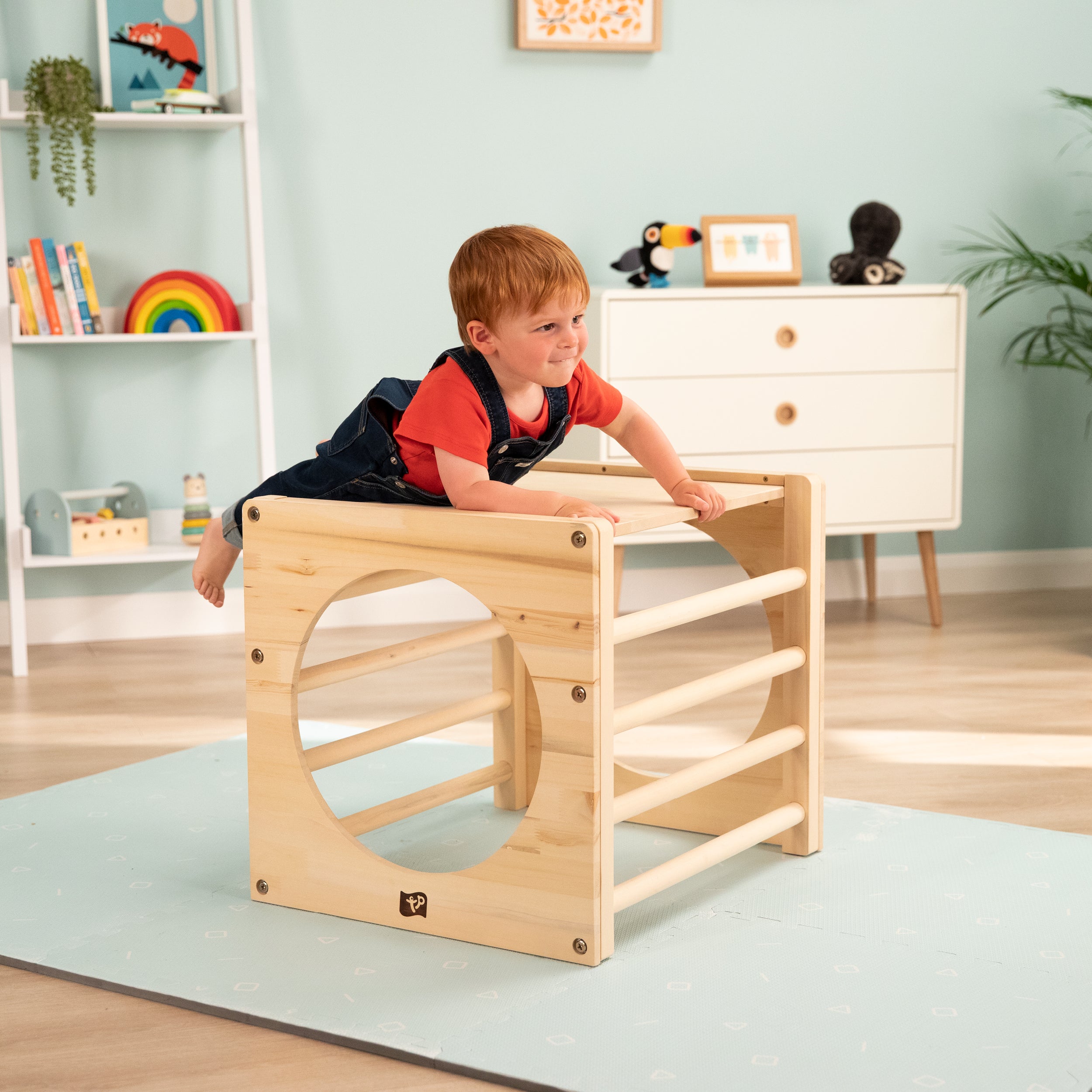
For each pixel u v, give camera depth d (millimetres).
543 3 2953
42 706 2285
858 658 2596
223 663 2617
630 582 3152
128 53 2727
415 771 1876
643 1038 1091
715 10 3074
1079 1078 1020
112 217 2789
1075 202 3340
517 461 1374
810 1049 1071
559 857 1230
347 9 2873
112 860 1532
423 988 1188
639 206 3094
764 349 2783
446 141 2967
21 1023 1148
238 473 2941
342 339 2965
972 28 3229
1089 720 2141
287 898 1391
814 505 1484
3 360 2561
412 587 3023
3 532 2797
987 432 3363
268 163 2871
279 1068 1067
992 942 1284
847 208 3209
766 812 1568
